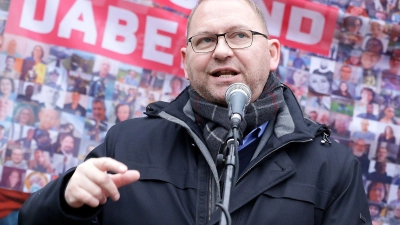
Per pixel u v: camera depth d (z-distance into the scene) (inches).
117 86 165.0
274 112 114.5
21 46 159.3
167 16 170.4
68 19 163.5
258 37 114.6
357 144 173.5
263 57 114.5
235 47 112.0
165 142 114.3
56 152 158.2
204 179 107.8
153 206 104.8
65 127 159.8
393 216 171.9
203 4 118.2
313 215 105.0
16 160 155.2
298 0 176.4
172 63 169.6
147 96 166.9
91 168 89.4
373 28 178.5
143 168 110.0
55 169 157.6
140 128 118.7
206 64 112.2
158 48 169.2
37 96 158.7
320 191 107.4
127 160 111.7
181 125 111.8
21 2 160.7
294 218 102.8
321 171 109.1
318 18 176.6
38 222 98.0
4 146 154.9
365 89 176.1
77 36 163.6
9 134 155.6
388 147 174.6
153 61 168.6
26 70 158.7
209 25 113.2
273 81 119.8
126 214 105.3
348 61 176.7
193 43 114.7
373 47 177.9
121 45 166.7
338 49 176.7
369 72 177.2
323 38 176.2
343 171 110.3
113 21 166.7
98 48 164.7
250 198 103.7
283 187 106.1
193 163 110.0
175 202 105.0
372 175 172.7
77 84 161.9
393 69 178.1
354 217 106.9
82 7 164.7
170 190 106.4
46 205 96.9
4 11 159.3
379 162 173.5
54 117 159.2
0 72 157.1
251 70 111.9
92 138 161.3
